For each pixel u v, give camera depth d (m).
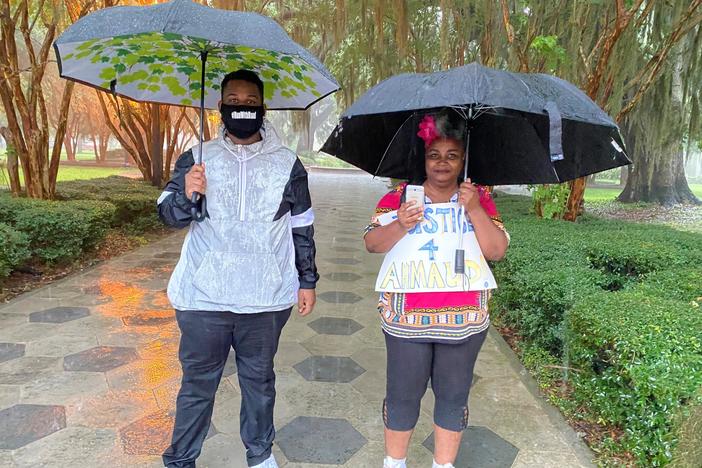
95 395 2.98
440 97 1.71
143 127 11.68
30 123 7.15
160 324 4.19
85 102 24.36
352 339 4.06
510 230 5.59
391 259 2.02
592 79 5.73
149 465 2.35
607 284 3.98
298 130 22.92
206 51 2.01
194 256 2.03
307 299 2.23
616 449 2.47
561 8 6.29
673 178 15.86
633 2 5.35
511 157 2.16
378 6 8.46
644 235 5.46
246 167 2.01
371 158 2.29
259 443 2.20
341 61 13.45
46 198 7.38
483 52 8.02
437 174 1.93
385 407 2.12
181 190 2.00
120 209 8.01
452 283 1.93
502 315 4.49
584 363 2.79
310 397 3.07
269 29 1.75
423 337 1.97
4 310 4.45
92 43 1.94
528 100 1.72
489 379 3.33
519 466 2.41
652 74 6.07
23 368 3.31
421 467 2.41
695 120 9.86
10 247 4.87
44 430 2.60
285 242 2.09
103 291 5.10
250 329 2.05
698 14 5.76
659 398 2.08
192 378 2.07
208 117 13.20
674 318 2.57
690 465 1.81
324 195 16.91
